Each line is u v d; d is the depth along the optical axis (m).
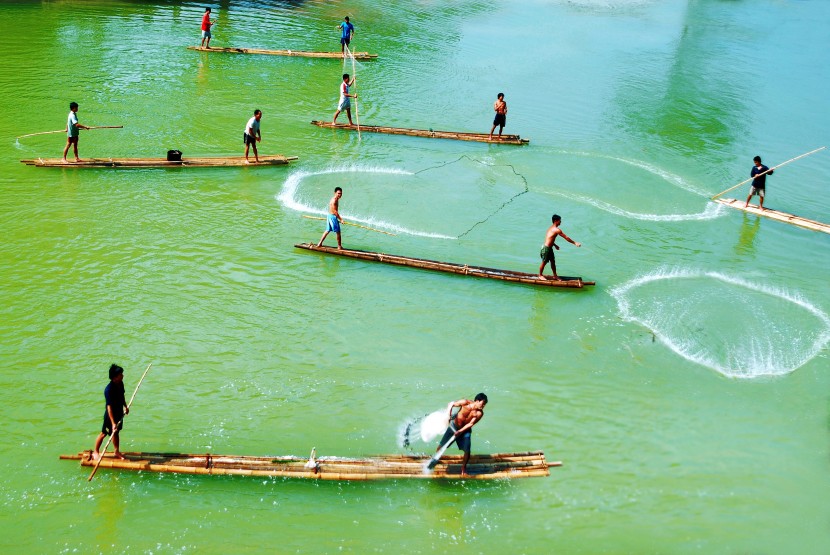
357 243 20.69
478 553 11.35
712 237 22.75
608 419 14.49
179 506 11.80
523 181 25.72
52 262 18.27
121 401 12.07
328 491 12.31
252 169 24.75
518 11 53.69
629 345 16.94
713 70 41.62
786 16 57.88
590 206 24.20
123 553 10.92
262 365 15.27
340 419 13.92
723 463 13.53
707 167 28.33
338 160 26.27
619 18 53.84
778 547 11.76
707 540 11.81
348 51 38.66
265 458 12.45
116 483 12.09
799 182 27.52
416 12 50.72
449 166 26.53
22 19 39.66
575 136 30.52
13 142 24.95
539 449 13.55
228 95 31.66
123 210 21.22
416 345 16.41
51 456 12.50
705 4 61.03
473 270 19.30
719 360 16.62
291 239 20.55
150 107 29.38
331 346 16.11
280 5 49.25
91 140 25.75
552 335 17.14
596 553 11.46
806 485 13.12
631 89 37.25
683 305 18.77
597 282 19.66
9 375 14.27
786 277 20.62
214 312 16.95
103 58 34.69
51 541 11.02
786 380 16.03
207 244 19.86
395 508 12.08
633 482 12.94
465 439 12.34
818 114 35.16
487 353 16.30
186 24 42.28
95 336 15.68
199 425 13.48
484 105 33.47
